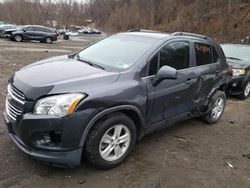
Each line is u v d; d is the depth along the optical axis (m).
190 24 51.94
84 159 4.00
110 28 95.50
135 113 3.96
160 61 4.36
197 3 54.00
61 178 3.59
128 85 3.81
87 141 3.55
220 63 5.75
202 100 5.34
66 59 4.56
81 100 3.36
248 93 8.50
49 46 24.03
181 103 4.78
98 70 3.96
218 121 6.16
